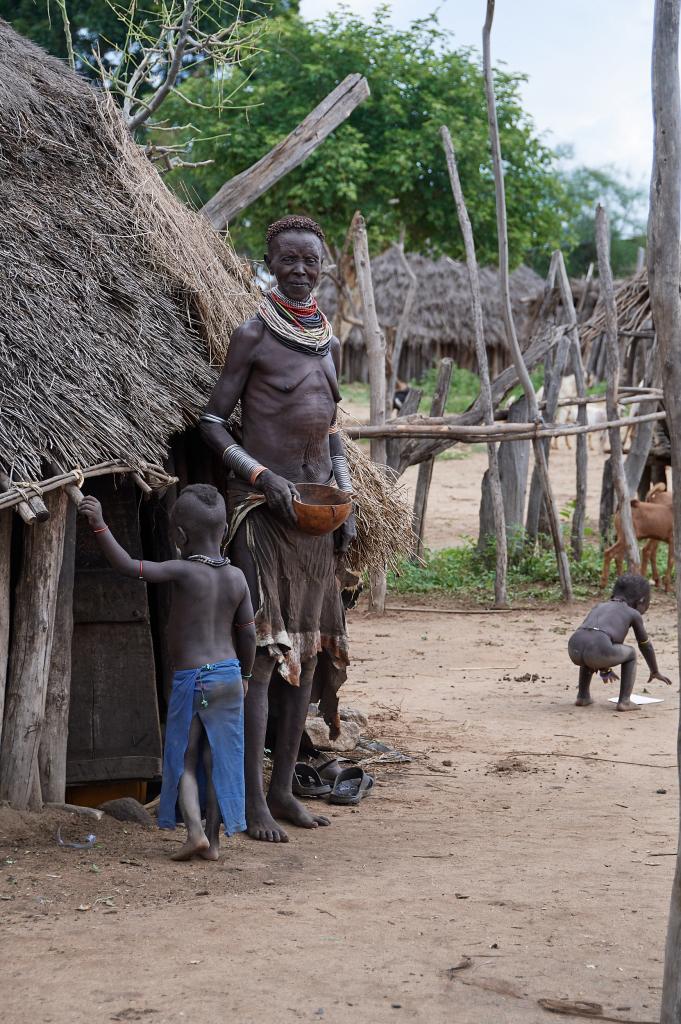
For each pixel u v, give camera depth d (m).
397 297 40.59
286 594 5.93
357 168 23.05
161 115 21.88
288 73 23.69
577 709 9.02
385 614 13.16
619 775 7.12
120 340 6.05
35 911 4.35
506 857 5.35
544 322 15.14
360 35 24.02
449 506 21.14
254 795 5.79
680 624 3.37
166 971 3.80
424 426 12.87
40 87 7.34
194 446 6.84
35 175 6.68
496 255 25.86
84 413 5.40
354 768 6.75
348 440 7.41
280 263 5.95
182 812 5.14
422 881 4.92
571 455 28.12
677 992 3.21
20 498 4.93
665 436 16.77
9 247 6.00
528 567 14.94
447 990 3.74
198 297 6.85
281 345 5.96
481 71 24.66
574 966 3.97
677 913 3.25
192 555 5.30
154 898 4.58
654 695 9.59
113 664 6.11
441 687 9.75
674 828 5.91
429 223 25.52
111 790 6.32
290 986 3.72
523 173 25.05
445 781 6.99
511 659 10.91
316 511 5.73
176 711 5.20
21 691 5.48
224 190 9.17
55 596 5.55
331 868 5.15
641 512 14.25
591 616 9.12
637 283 17.66
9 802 5.48
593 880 4.98
